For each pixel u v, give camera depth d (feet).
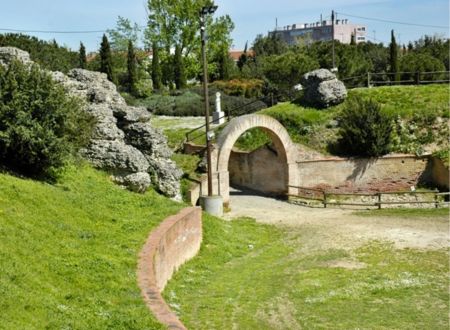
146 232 56.34
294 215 104.32
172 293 54.54
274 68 181.88
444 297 55.16
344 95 135.03
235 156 128.57
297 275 64.49
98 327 32.78
